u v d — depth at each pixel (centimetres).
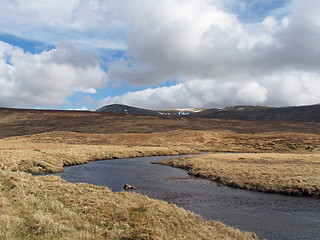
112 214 1325
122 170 3712
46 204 1371
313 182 2386
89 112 19900
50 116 16938
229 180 2753
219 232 1330
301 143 7481
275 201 2047
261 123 15562
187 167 3934
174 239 1141
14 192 1438
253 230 1447
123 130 12312
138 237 1099
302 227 1497
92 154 5294
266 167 3294
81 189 1742
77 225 1175
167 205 1611
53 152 4544
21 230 1028
